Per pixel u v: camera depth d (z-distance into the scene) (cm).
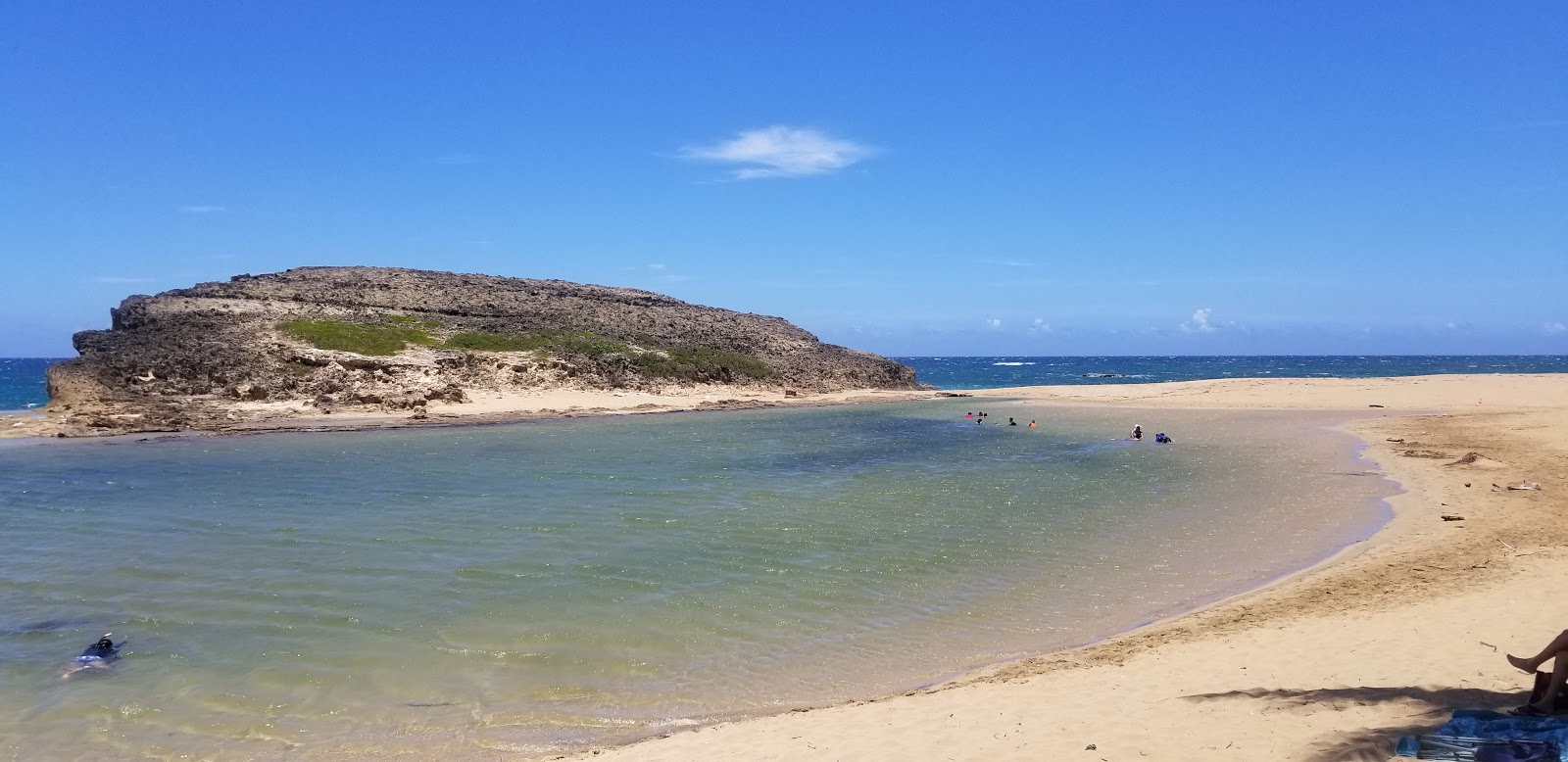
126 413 4959
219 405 5375
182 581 1714
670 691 1170
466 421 5447
